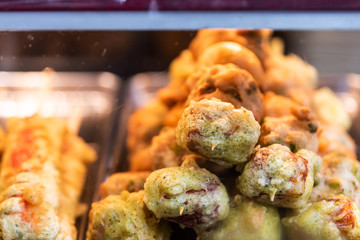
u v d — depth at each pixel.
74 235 0.52
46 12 0.48
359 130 0.67
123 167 0.61
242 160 0.45
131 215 0.47
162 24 0.49
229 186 0.46
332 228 0.45
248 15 0.49
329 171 0.50
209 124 0.44
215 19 0.49
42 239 0.46
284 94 0.55
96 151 0.64
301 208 0.46
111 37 0.55
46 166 0.54
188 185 0.44
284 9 0.49
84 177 0.60
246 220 0.45
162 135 0.53
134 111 0.69
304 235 0.46
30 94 0.61
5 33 0.49
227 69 0.50
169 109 0.60
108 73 0.69
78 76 0.68
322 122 0.61
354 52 0.64
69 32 0.50
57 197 0.52
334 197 0.47
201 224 0.45
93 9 0.48
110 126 0.66
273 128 0.48
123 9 0.48
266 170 0.44
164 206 0.44
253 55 0.54
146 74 0.71
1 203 0.48
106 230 0.47
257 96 0.50
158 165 0.51
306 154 0.46
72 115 0.65
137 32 0.54
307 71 0.64
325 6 0.49
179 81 0.60
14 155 0.54
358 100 0.71
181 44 0.59
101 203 0.48
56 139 0.59
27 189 0.48
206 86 0.49
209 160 0.46
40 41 0.52
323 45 0.62
